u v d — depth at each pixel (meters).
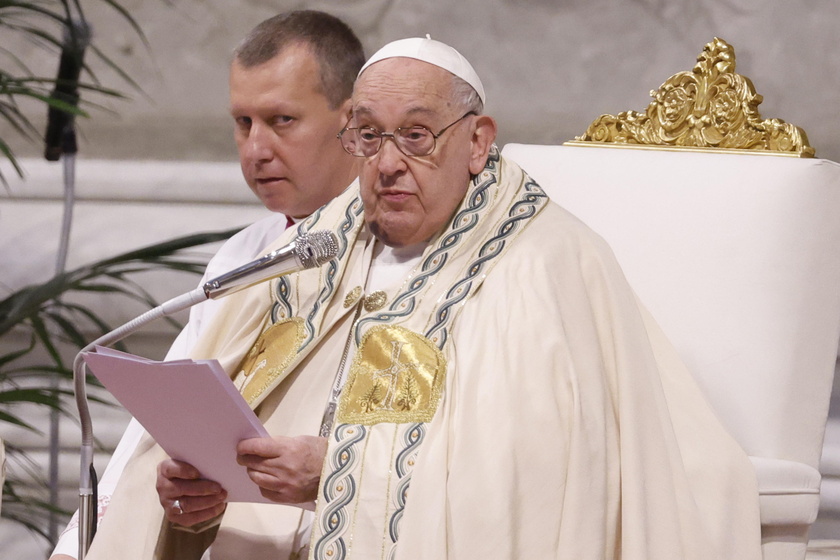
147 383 6.55
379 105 7.43
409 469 6.80
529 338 6.98
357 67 9.55
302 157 9.34
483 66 15.21
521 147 9.78
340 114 9.41
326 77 9.30
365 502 6.77
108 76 15.66
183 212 15.59
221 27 15.53
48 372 13.52
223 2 15.51
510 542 6.39
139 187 15.59
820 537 13.18
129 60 15.66
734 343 8.43
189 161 15.73
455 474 6.57
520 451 6.60
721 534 7.07
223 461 6.98
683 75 9.88
